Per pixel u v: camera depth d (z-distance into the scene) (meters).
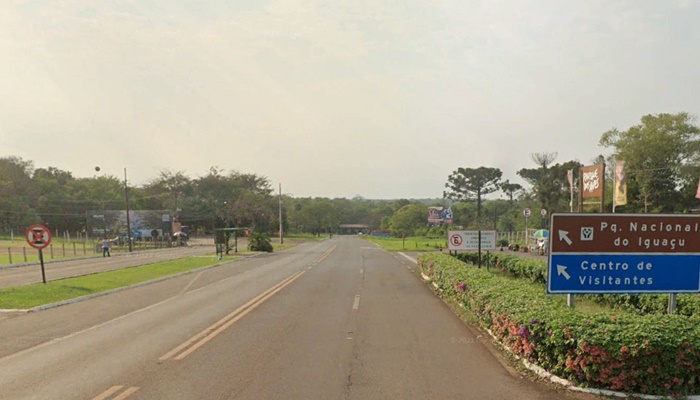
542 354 6.43
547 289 7.55
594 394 5.63
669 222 7.60
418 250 44.06
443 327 9.82
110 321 10.79
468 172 89.25
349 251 44.81
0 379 6.57
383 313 11.52
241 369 6.93
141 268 24.05
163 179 92.12
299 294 15.02
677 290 7.56
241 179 97.75
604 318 6.16
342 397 5.78
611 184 46.16
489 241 20.08
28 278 20.27
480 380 6.36
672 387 5.50
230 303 13.27
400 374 6.65
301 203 119.88
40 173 84.88
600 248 7.57
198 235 86.31
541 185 63.00
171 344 8.49
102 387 6.20
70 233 74.25
